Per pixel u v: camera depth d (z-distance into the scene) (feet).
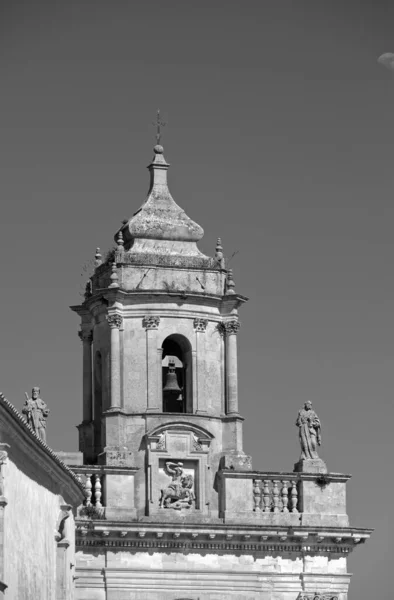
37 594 267.18
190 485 343.46
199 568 339.57
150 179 357.82
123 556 337.52
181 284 347.77
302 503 345.31
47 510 275.18
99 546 336.90
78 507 336.08
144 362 345.31
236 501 343.26
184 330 347.36
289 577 342.64
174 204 354.95
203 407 346.13
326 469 346.95
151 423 343.46
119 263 347.36
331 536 343.46
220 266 350.43
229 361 348.79
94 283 351.87
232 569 340.80
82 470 339.16
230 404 347.56
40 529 270.05
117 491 339.57
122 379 344.90
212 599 339.57
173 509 341.82
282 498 345.31
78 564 336.08
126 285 346.54
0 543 245.04
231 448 345.72
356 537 344.49
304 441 348.18
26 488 260.62
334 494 346.74
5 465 246.47
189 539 339.36
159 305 346.74
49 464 272.10
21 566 257.14
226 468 343.67
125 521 336.08
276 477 345.51
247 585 341.00
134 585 337.11
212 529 339.16
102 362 347.97
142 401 344.28
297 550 343.46
